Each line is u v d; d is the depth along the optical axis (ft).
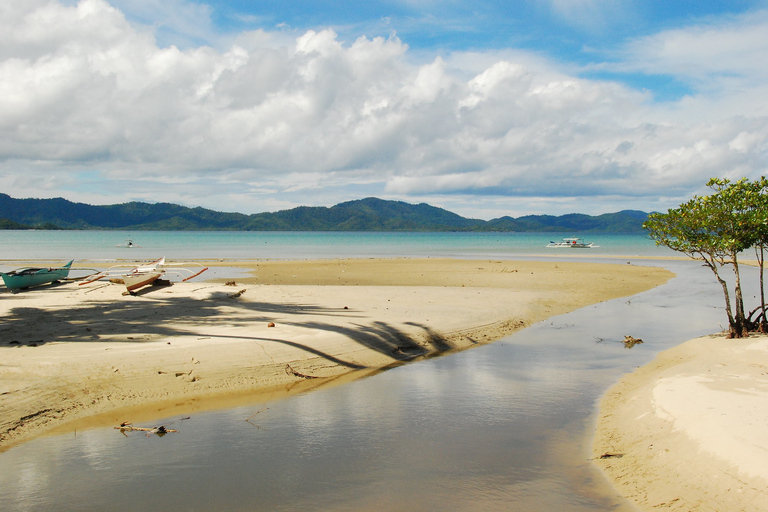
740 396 31.07
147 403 35.81
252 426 32.09
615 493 23.24
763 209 48.01
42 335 48.08
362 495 23.48
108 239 460.55
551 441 29.40
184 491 23.89
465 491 23.73
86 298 72.64
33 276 88.53
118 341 46.21
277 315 61.16
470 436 30.25
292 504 22.72
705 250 50.98
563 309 77.77
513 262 171.73
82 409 33.94
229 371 41.19
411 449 28.50
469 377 42.78
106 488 24.22
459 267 148.46
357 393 38.73
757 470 21.90
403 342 53.11
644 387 36.96
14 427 30.66
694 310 77.66
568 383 40.75
